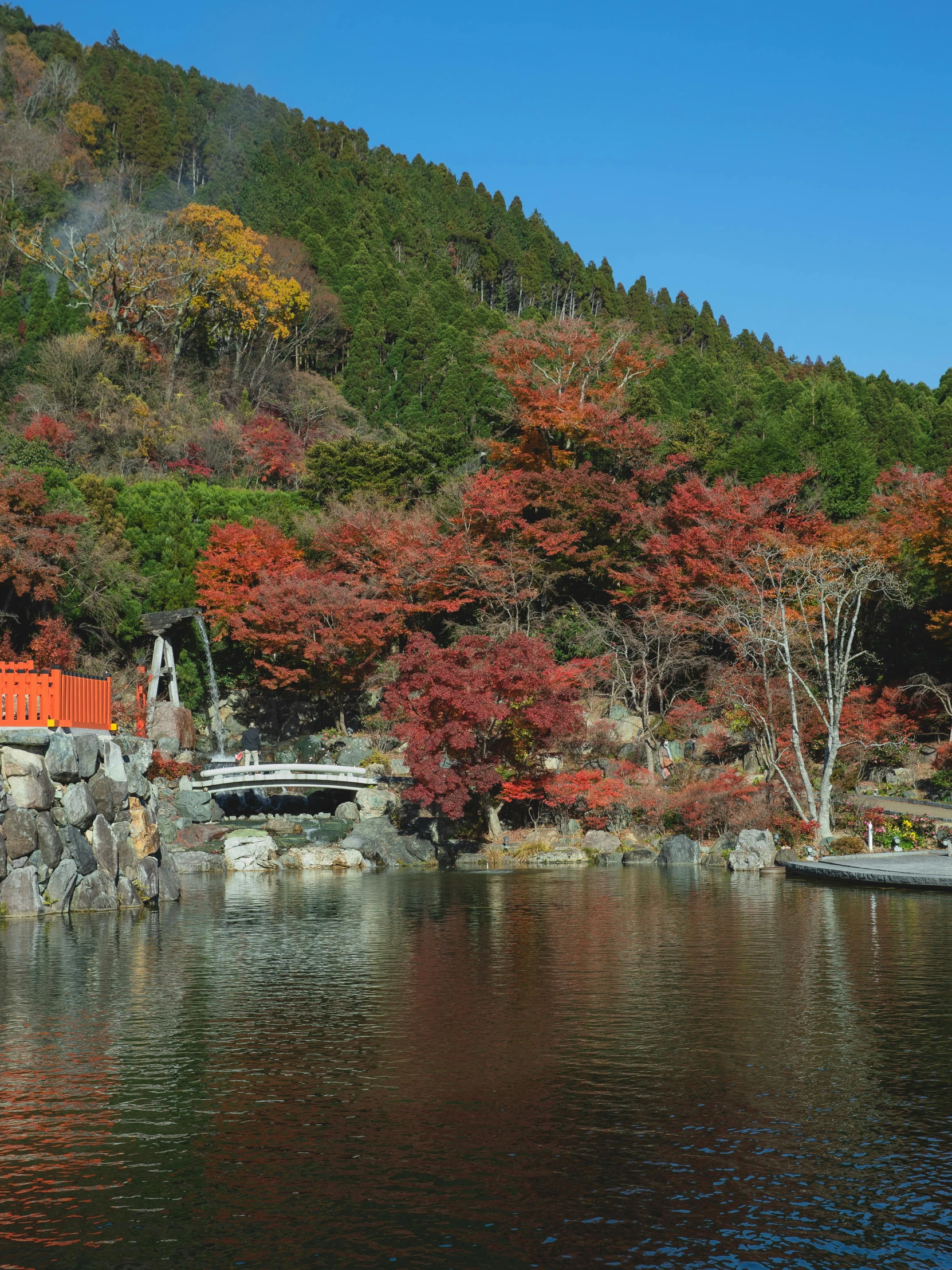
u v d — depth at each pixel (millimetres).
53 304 92875
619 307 160625
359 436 80625
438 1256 8172
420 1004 16828
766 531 54656
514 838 48500
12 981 18688
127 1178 9680
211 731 62531
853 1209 8984
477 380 101188
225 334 103312
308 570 60219
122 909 29047
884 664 60250
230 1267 8016
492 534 63031
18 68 141875
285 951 21984
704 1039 14477
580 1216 8859
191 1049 14047
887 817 44719
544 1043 14297
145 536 63188
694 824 46812
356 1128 10953
